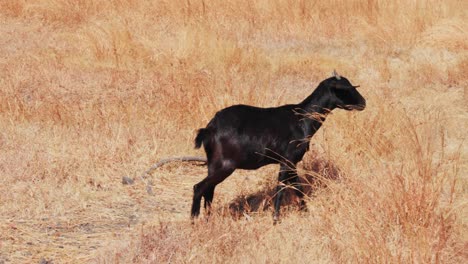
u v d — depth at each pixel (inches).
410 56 2044.8
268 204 1061.8
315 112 987.3
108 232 947.3
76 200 1041.5
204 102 1390.3
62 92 1561.3
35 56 1835.6
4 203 1009.5
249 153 929.5
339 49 2139.5
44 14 2314.2
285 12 2341.3
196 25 2135.8
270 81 1758.1
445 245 858.1
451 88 1736.0
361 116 1337.4
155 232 889.5
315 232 935.7
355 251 847.7
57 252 881.5
